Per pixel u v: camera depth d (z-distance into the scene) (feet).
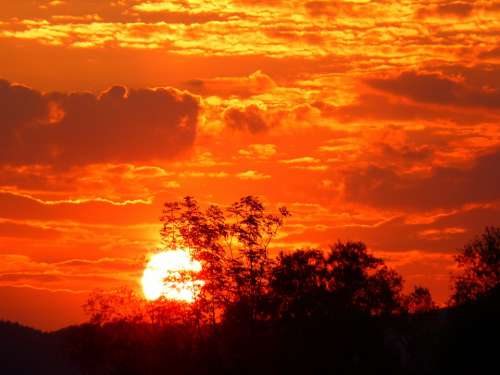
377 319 539.70
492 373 455.63
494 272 474.08
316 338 533.14
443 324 494.59
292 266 548.72
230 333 539.70
